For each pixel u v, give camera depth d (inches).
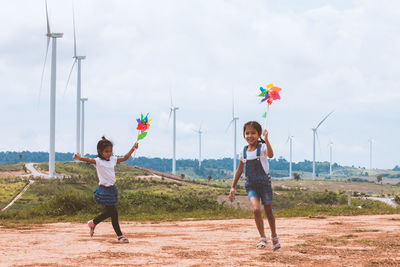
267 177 234.7
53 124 3622.0
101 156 274.2
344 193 4776.1
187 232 360.2
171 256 208.2
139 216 632.4
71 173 5920.3
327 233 336.5
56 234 338.0
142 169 6998.0
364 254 213.2
